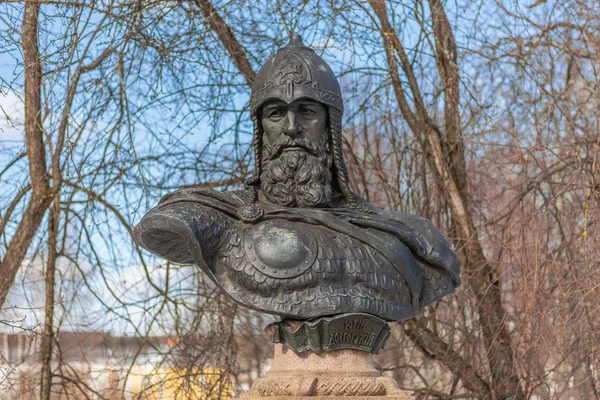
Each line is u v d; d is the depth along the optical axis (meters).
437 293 3.80
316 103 3.75
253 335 7.98
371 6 7.55
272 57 3.84
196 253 3.48
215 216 3.57
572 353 6.53
